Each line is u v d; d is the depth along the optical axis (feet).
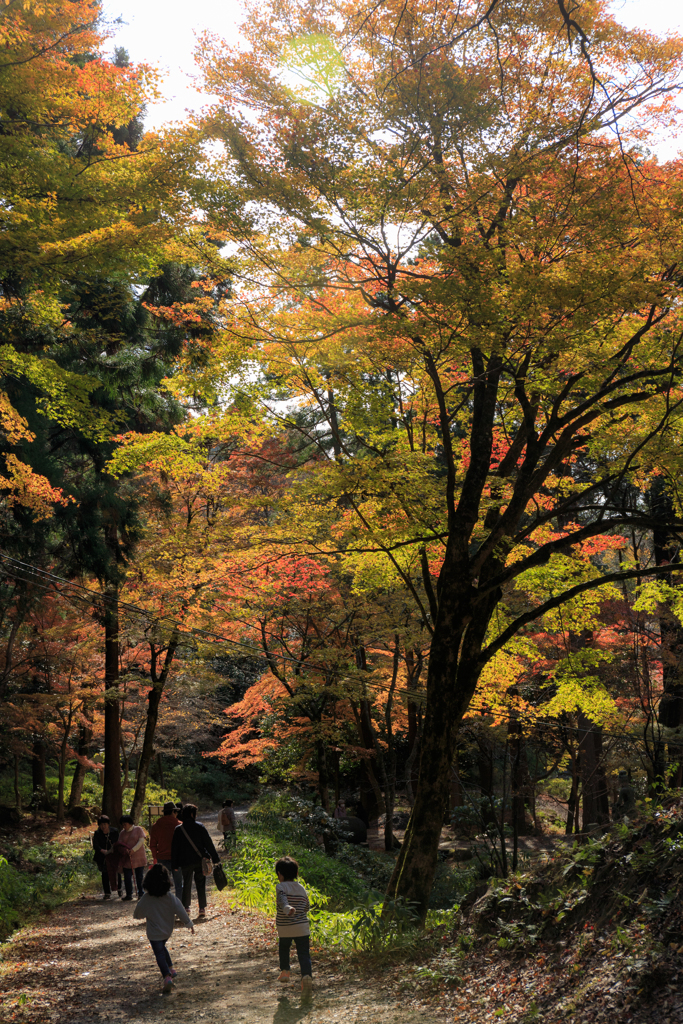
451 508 34.14
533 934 21.25
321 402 37.06
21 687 84.74
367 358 30.50
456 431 45.27
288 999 21.76
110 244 25.12
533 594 46.34
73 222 25.58
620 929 18.63
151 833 39.27
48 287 27.02
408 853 31.99
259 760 85.05
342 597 61.52
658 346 32.68
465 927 24.79
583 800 74.13
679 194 27.40
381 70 27.48
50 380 28.68
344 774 106.11
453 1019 18.45
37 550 62.39
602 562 77.82
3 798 95.76
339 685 60.29
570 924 20.79
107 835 50.03
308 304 31.76
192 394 35.45
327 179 27.04
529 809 92.22
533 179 27.40
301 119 26.71
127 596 63.62
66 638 79.51
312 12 27.27
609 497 45.47
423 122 26.58
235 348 32.42
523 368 32.01
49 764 119.96
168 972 23.72
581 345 29.50
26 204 25.29
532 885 23.73
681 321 32.12
